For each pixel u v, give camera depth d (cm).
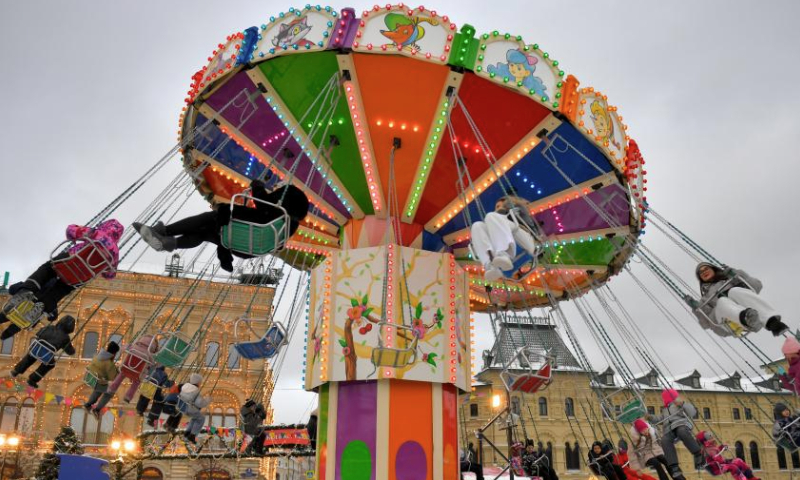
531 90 924
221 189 1277
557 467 4741
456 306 1131
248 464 3672
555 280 1457
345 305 1098
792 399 4891
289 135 1078
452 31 905
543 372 986
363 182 1150
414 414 1042
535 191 1156
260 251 688
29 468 3016
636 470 1147
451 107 973
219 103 1044
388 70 938
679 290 932
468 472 1550
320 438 1078
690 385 5250
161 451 2455
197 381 1237
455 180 1127
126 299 3884
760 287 853
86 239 664
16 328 728
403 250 1113
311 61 945
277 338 934
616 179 1089
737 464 1020
